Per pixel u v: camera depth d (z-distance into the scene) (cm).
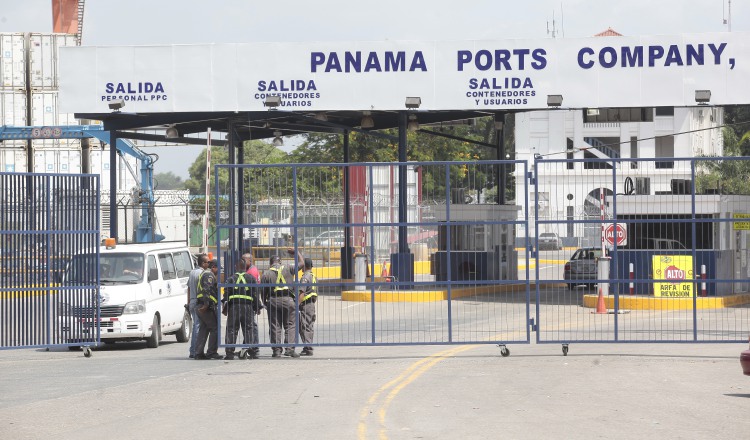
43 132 8456
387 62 6072
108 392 2695
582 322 4319
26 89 9019
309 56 6116
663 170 13000
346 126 7206
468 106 6012
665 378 2823
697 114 16412
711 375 2884
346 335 3956
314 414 2272
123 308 4022
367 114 6762
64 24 10481
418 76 6050
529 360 3325
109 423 2203
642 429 2041
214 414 2300
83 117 6581
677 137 15775
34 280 3719
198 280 3550
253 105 6156
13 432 2103
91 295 3819
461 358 3425
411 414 2247
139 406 2441
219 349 3844
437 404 2386
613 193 3409
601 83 5900
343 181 4234
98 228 3825
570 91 5925
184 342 4547
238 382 2869
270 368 3228
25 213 3712
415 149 12394
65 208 3775
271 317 3569
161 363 3456
